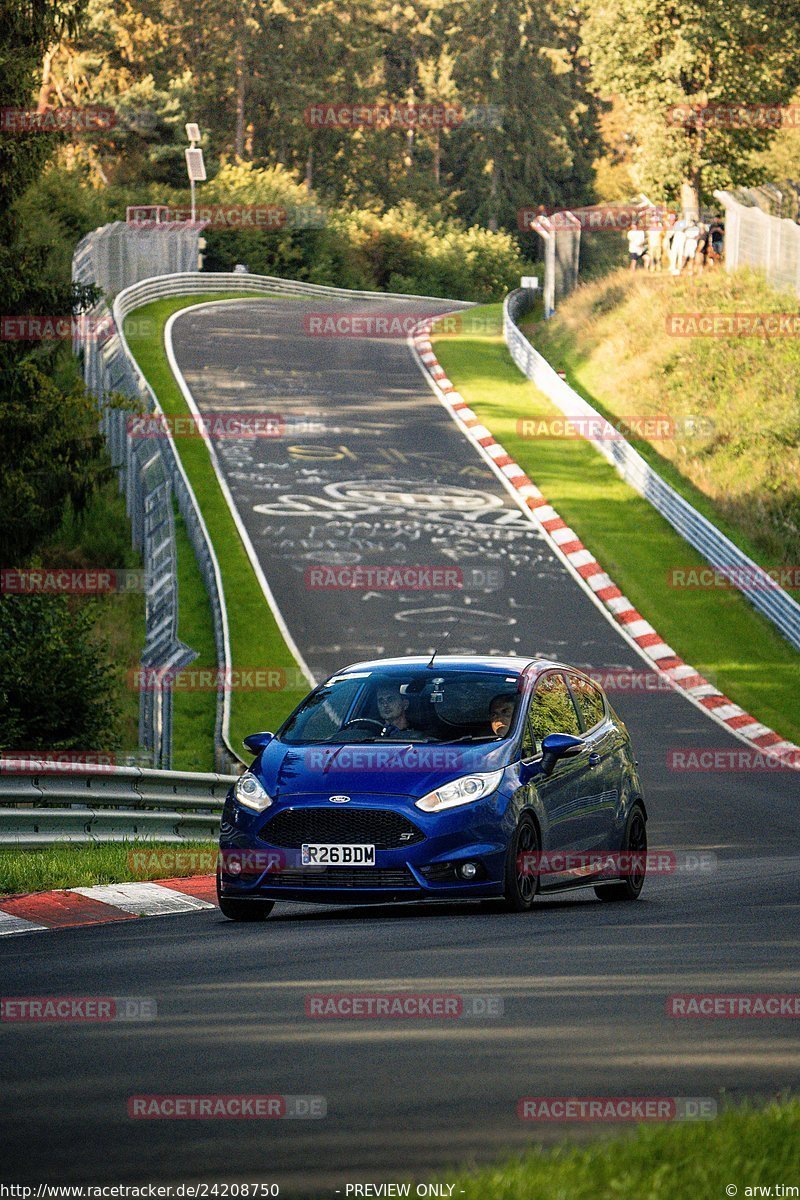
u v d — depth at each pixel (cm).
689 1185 1037
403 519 10312
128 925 2653
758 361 12862
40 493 7350
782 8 17425
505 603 8881
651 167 16550
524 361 14775
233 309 17950
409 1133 1282
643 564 9738
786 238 13988
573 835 2977
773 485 10950
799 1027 1730
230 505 10400
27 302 7344
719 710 7419
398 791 2727
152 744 5797
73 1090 1440
